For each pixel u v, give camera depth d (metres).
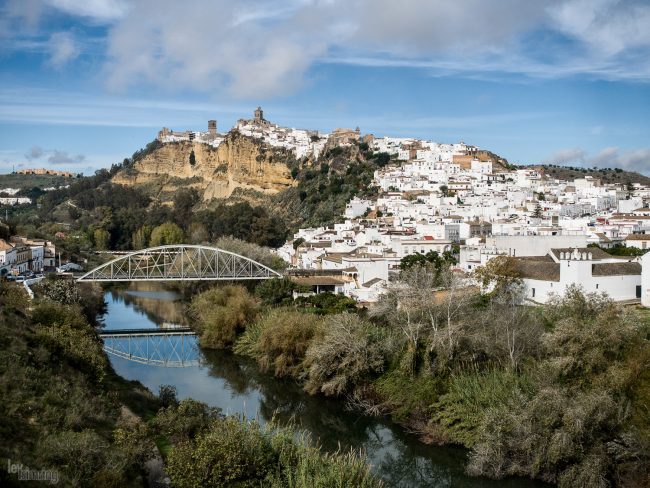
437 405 65.19
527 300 94.88
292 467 44.81
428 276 84.62
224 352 101.44
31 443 42.59
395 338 76.50
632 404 52.97
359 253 141.12
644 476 49.69
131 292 170.75
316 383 77.06
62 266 165.88
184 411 54.34
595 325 58.66
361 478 46.47
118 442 46.41
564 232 155.00
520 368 64.94
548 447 53.16
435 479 57.09
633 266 94.81
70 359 62.56
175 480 42.47
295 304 108.19
